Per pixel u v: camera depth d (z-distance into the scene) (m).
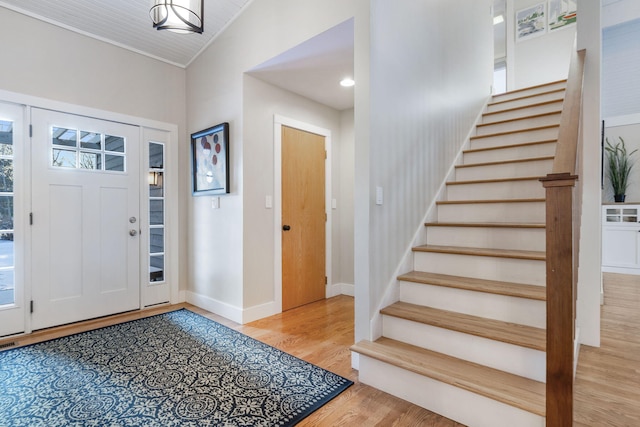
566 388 1.19
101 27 3.03
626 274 4.53
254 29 2.87
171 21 1.70
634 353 2.11
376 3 2.13
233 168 3.09
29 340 2.59
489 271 2.12
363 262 2.05
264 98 3.18
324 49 2.56
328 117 3.93
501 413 1.46
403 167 2.40
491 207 2.57
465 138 3.54
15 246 2.72
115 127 3.27
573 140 1.33
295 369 2.10
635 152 4.76
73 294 3.00
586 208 2.21
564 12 5.29
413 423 1.58
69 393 1.82
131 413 1.64
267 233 3.21
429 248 2.39
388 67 2.24
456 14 3.37
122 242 3.30
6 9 2.67
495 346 1.68
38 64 2.82
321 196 3.84
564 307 1.19
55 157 2.91
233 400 1.75
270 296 3.23
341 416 1.63
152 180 3.54
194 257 3.63
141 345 2.48
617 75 4.96
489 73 4.48
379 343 2.00
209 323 3.00
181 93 3.74
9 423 1.56
